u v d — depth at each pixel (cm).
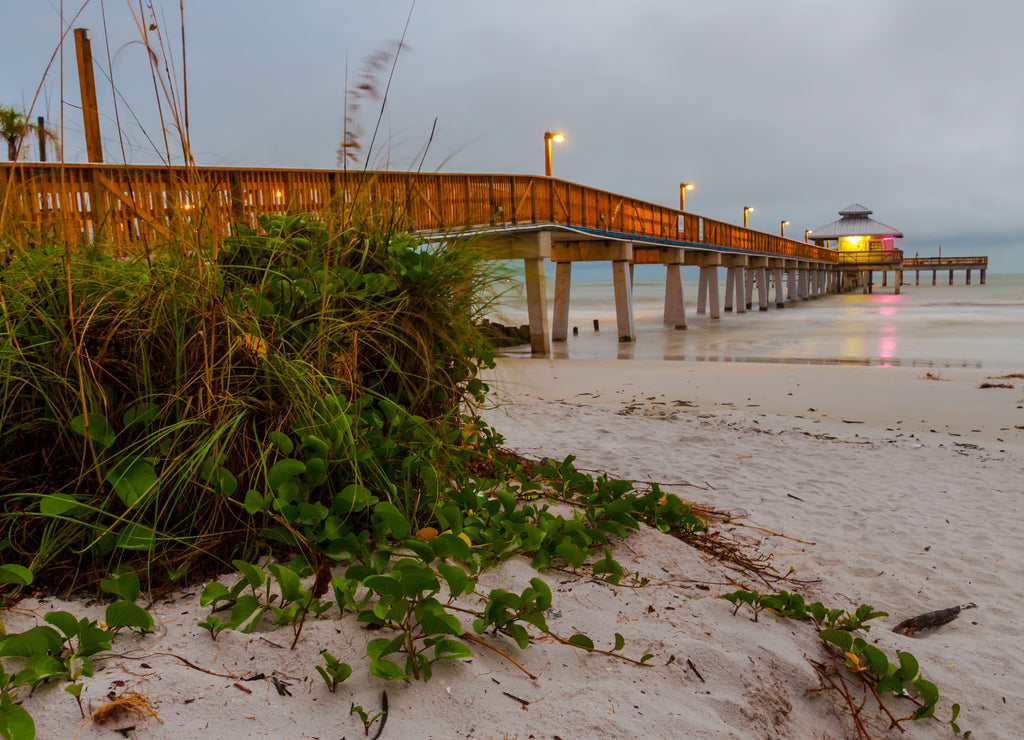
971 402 878
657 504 315
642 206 2319
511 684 165
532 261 1669
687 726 163
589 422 728
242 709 139
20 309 200
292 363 216
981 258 7038
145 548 180
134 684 140
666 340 2159
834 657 222
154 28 197
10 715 118
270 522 204
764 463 550
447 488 261
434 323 278
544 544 247
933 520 409
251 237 256
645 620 212
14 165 216
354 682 154
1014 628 269
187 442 200
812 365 1285
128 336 206
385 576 176
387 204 295
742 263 3625
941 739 197
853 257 6194
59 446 195
